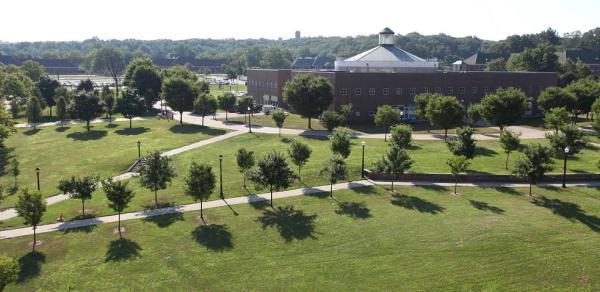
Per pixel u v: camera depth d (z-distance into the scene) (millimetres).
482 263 29453
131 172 53562
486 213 37656
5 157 62250
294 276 28438
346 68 94125
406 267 29188
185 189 38375
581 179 46438
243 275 28688
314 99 74250
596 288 26578
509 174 47000
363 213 38156
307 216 37781
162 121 86000
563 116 63750
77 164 57250
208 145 64750
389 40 100250
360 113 85062
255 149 61625
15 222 38406
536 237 32938
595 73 143875
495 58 175000
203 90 108812
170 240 33812
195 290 27172
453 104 63469
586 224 35188
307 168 50969
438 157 54719
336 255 30938
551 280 27469
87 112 78250
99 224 37156
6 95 98688
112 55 178875
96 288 27609
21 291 27453
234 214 38656
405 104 86250
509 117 63594
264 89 109812
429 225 35375
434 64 94938
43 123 86688
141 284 27922
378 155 55562
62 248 32906
